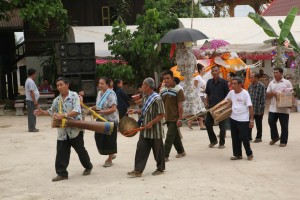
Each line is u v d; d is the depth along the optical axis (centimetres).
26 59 2834
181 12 3169
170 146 1038
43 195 800
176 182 850
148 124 888
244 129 1022
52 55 2623
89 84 2073
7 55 3161
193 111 1470
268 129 1527
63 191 819
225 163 1007
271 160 1026
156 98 884
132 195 773
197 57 2105
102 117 975
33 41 2825
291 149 1154
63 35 2686
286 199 729
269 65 2908
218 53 1714
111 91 990
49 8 2277
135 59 2319
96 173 947
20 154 1192
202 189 796
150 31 2303
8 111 2361
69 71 2058
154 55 2261
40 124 1817
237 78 1025
